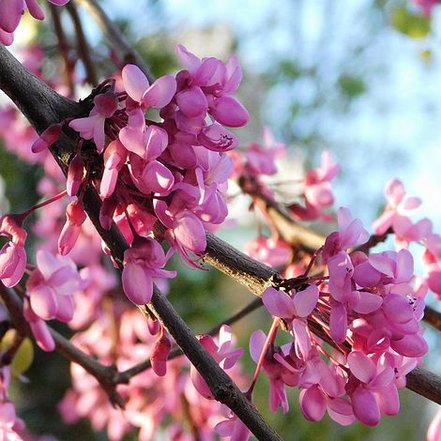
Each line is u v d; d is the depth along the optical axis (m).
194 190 0.32
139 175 0.32
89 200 0.33
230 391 0.32
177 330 0.32
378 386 0.33
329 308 0.34
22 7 0.33
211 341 0.35
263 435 0.32
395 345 0.33
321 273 0.42
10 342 0.50
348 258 0.33
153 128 0.32
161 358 0.35
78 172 0.32
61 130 0.33
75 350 0.48
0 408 0.46
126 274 0.32
